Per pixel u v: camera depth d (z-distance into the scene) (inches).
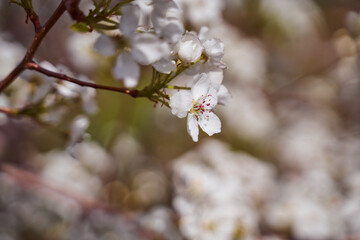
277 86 50.8
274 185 34.6
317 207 31.1
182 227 24.6
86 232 29.0
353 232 31.0
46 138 38.6
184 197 25.0
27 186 31.0
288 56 51.8
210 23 27.5
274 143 44.9
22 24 38.6
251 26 45.1
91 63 29.3
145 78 29.1
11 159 37.2
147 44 18.0
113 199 36.6
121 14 17.9
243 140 42.8
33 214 32.9
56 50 37.7
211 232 24.4
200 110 18.6
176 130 40.3
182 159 33.3
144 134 37.6
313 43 50.7
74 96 21.5
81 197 27.7
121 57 18.1
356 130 48.4
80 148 34.9
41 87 21.3
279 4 43.9
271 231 30.9
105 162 35.8
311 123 48.7
